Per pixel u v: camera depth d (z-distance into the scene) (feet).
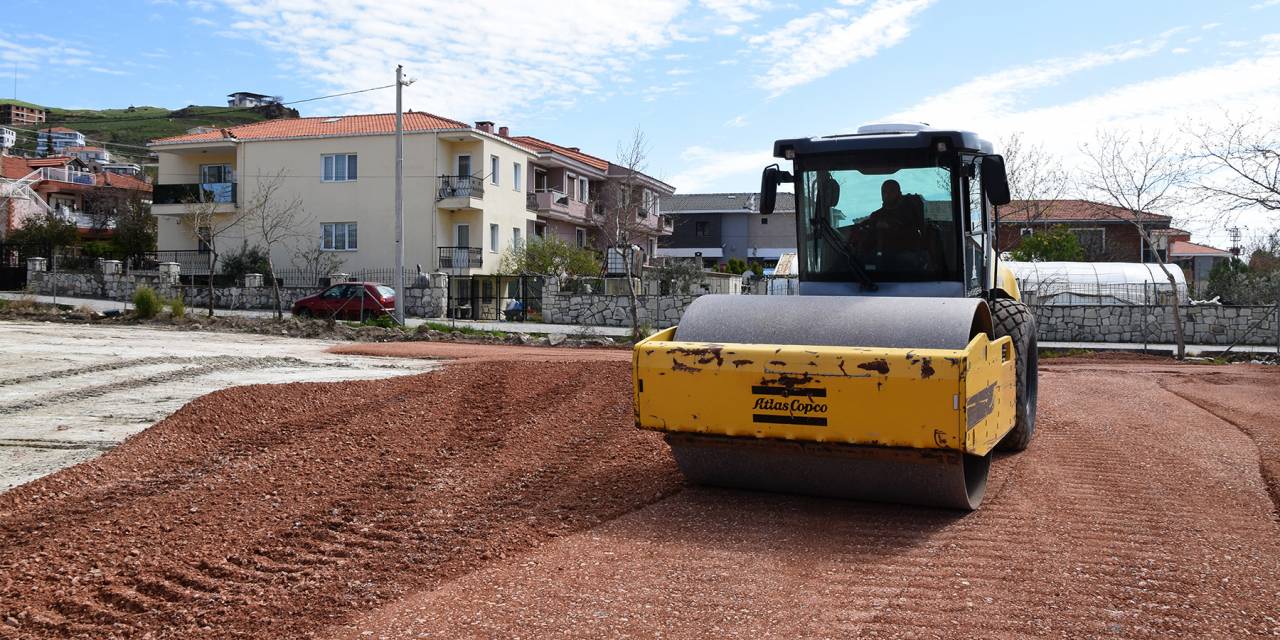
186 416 29.40
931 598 15.44
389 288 100.89
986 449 19.70
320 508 21.12
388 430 29.37
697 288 119.03
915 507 21.15
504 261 141.90
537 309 111.96
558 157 158.51
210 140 138.62
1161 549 18.15
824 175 27.12
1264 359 71.61
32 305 84.33
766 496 22.11
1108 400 39.32
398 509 21.16
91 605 15.21
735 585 16.12
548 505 21.61
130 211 171.73
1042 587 15.96
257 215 134.00
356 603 15.38
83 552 17.87
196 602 15.44
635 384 20.57
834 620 14.49
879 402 18.52
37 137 399.65
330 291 98.99
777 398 19.35
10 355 43.39
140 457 25.18
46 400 32.60
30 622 14.58
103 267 133.18
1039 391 42.24
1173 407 37.19
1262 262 126.93
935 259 26.27
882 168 26.53
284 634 14.11
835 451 19.71
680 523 20.02
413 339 73.67
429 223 133.18
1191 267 174.40
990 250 29.53
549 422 31.09
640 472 24.70
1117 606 15.11
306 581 16.43
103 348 49.24
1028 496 22.31
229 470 24.32
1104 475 24.52
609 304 107.34
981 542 18.54
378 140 133.49
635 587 16.02
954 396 17.99
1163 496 22.27
